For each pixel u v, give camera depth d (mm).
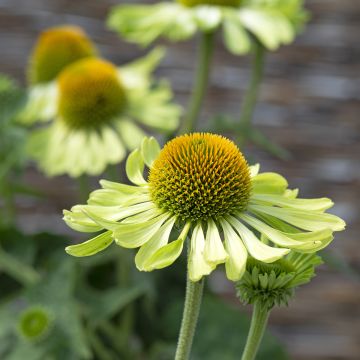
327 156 993
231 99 979
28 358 607
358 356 1010
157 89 748
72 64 747
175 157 456
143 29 690
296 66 980
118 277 701
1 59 951
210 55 677
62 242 711
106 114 699
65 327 607
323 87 983
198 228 447
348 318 1005
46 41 751
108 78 702
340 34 969
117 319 724
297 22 701
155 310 722
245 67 973
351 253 993
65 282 622
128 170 465
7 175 700
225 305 689
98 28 954
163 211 452
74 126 698
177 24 679
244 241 437
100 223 431
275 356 676
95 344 660
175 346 686
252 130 678
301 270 446
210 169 452
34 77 756
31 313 602
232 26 674
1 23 949
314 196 997
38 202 953
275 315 1007
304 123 988
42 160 691
